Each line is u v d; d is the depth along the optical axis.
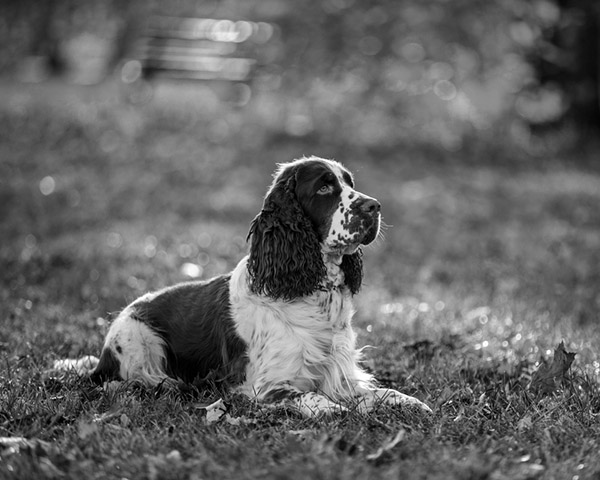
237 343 6.48
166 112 24.70
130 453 4.88
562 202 18.38
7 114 23.41
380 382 7.00
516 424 5.64
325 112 25.03
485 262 13.02
